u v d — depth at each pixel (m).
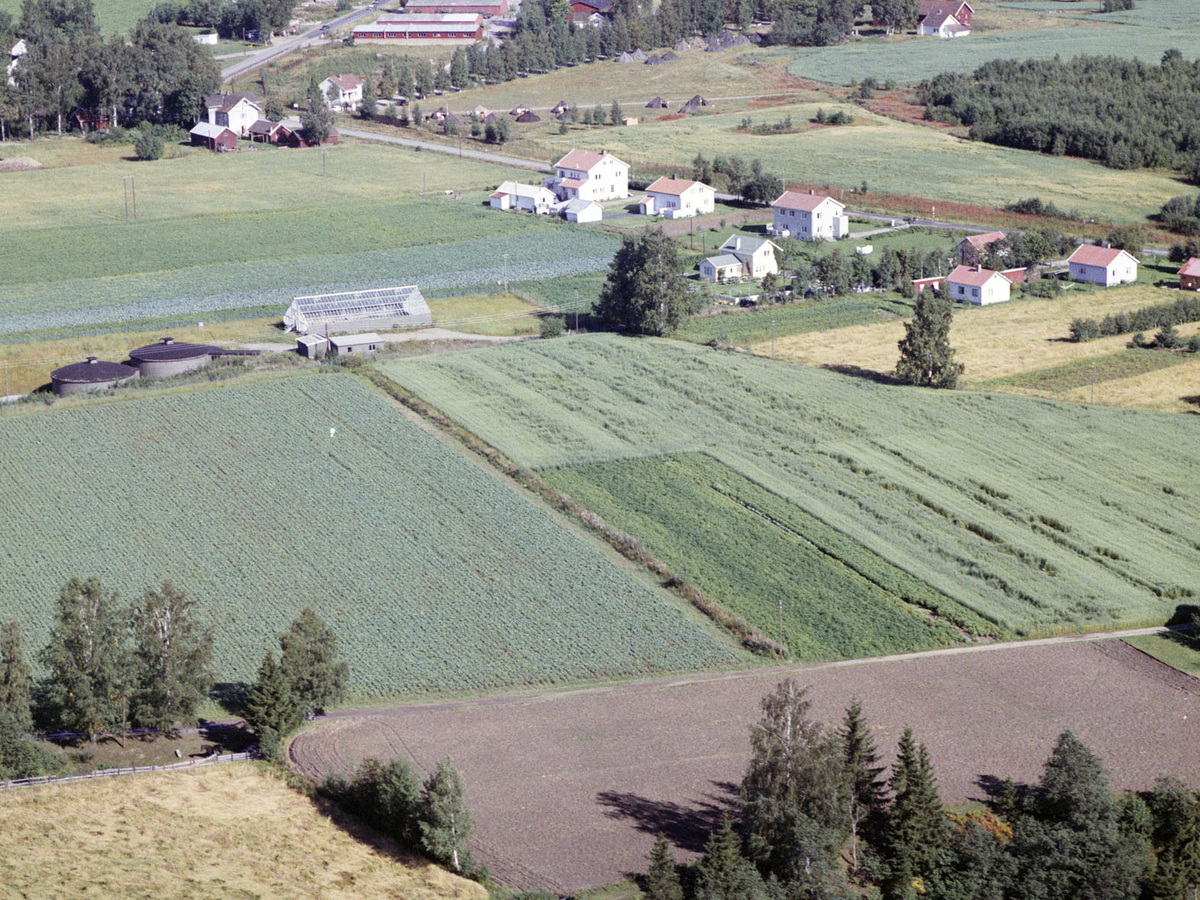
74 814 79.12
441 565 111.94
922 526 119.19
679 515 120.75
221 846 77.12
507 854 78.12
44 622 101.94
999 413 142.00
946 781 84.94
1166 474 128.50
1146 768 86.69
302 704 90.06
